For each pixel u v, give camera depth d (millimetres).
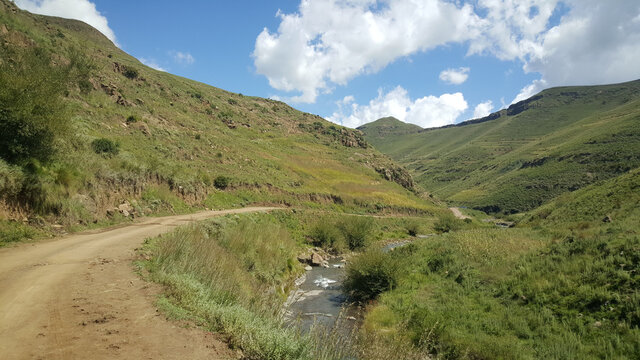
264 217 32938
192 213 26656
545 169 125625
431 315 12523
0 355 4109
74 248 11109
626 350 8891
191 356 4828
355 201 63156
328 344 7078
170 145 42312
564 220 35500
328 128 117938
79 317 5652
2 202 11758
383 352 8000
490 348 10008
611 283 11828
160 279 8391
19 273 7820
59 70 17969
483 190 146375
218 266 11531
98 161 19891
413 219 66562
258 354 5480
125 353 4602
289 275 21062
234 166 50500
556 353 9414
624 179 36688
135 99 53969
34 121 13844
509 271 16297
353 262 18734
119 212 19141
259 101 132250
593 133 132375
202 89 105625
